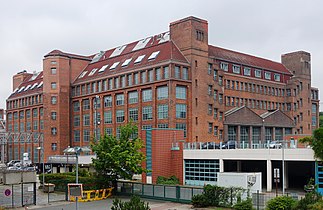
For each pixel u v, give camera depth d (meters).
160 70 66.50
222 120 72.12
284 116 84.81
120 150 43.62
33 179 39.06
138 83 70.12
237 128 75.31
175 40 70.25
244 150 48.09
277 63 97.25
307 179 57.06
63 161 74.81
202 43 69.44
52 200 41.34
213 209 34.03
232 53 85.44
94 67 86.31
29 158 96.19
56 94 86.25
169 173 54.53
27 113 99.19
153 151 53.16
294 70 95.88
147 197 42.19
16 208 36.81
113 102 75.44
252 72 85.25
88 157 68.94
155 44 73.81
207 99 69.31
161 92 66.19
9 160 104.00
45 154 84.81
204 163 52.47
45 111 86.19
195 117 66.75
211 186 36.16
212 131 69.62
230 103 78.94
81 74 88.50
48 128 85.50
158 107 66.38
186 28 68.44
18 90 106.06
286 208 29.45
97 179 43.97
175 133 55.66
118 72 74.44
